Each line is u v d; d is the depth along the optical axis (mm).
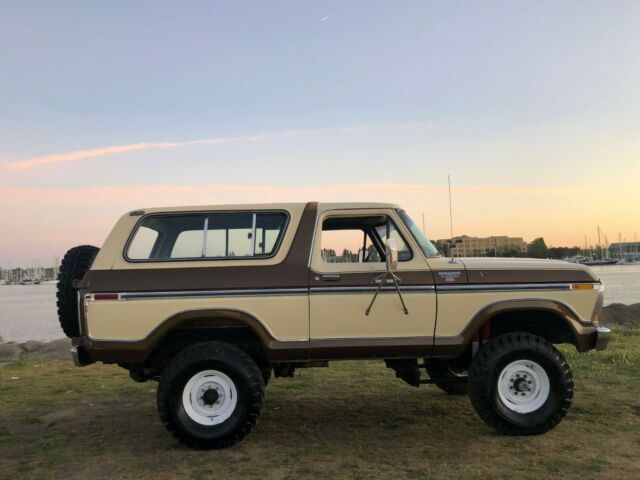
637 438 4895
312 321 4977
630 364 7852
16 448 5027
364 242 5621
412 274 5066
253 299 4957
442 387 6582
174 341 5250
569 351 8719
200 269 5020
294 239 5125
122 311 4918
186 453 4785
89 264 5309
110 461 4637
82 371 8867
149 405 6578
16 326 24953
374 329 5008
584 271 5207
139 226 5172
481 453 4613
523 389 5027
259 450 4816
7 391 7422
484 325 5266
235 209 5242
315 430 5363
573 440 4863
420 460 4496
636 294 26094
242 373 4836
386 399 6496
